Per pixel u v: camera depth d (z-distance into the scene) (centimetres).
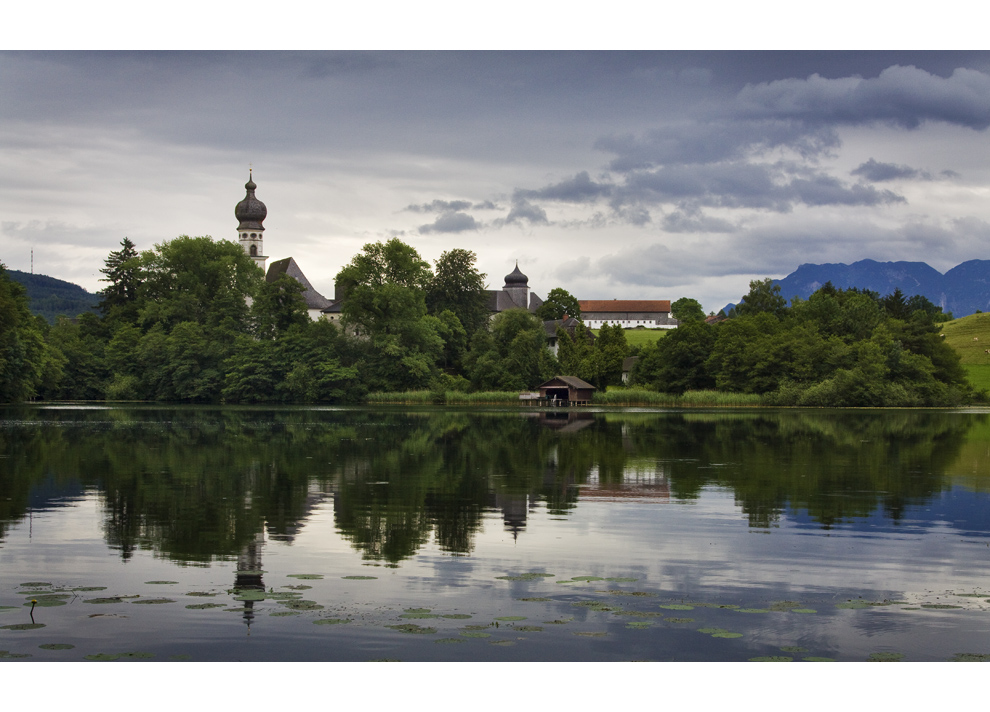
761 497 3209
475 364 13838
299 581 1967
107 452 4769
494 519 2742
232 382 13338
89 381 13950
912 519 2775
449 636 1609
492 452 4878
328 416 9044
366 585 1936
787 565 2150
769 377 12500
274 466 4125
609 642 1592
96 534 2472
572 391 12619
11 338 10056
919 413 9975
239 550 2278
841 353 12350
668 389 13300
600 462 4359
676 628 1669
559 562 2166
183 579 1977
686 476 3812
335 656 1511
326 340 13625
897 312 17400
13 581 1955
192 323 13962
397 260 14075
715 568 2117
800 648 1574
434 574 2038
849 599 1864
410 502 3073
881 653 1554
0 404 11769
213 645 1553
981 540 2438
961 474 3903
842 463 4362
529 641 1592
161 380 13675
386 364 13500
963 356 15825
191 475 3775
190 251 14788
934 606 1819
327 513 2834
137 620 1675
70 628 1631
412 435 6206
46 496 3162
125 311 15425
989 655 1551
